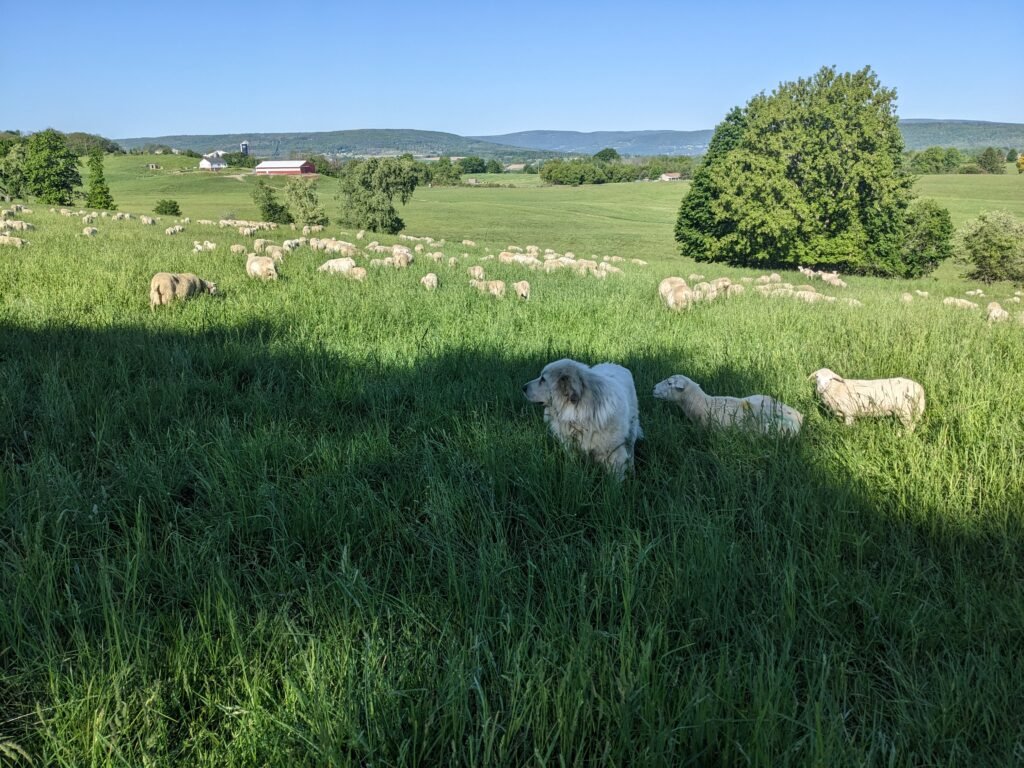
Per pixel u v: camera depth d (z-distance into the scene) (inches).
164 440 192.9
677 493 170.9
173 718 100.4
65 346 279.3
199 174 5359.3
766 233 1710.1
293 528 150.7
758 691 101.5
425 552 146.9
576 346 329.7
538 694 101.3
